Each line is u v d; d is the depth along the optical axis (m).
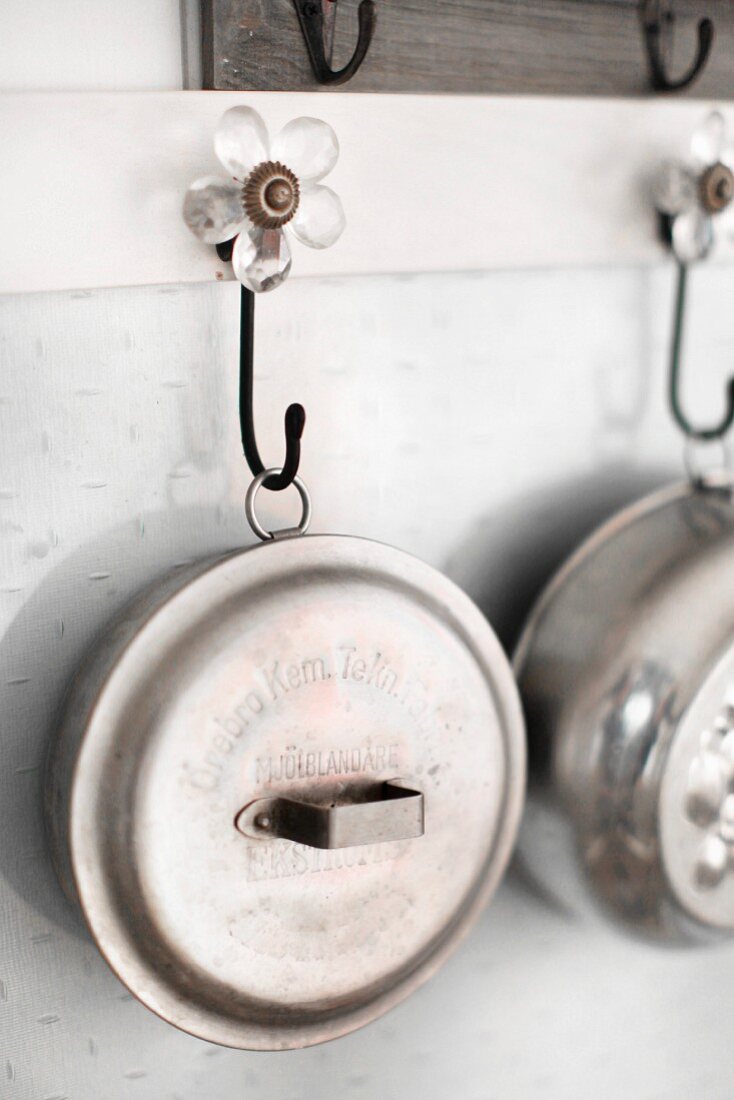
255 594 0.72
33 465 0.72
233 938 0.72
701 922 0.81
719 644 0.79
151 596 0.73
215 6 0.71
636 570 0.81
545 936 0.86
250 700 0.72
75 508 0.73
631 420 0.86
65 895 0.73
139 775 0.70
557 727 0.80
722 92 0.84
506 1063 0.86
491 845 0.78
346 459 0.78
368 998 0.76
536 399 0.83
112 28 0.71
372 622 0.73
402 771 0.75
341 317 0.77
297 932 0.74
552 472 0.84
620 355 0.85
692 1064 0.92
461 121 0.77
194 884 0.71
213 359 0.75
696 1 0.82
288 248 0.71
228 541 0.76
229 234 0.71
